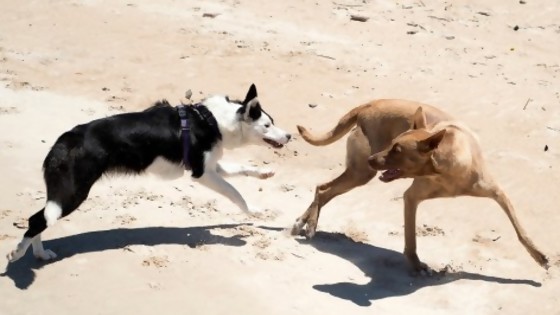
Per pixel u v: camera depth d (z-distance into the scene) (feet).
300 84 49.96
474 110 47.11
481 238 33.35
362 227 34.19
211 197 35.78
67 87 47.83
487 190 28.96
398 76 52.16
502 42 60.70
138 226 31.71
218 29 58.44
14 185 34.68
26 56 52.03
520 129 44.70
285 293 27.37
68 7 61.52
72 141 27.63
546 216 35.29
